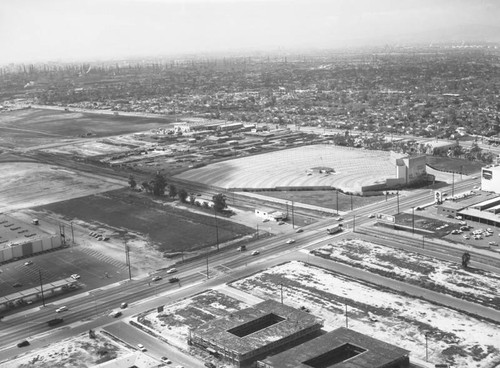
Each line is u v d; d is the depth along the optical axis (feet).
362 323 416.67
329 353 362.74
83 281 520.83
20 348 408.26
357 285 482.69
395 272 505.25
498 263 513.45
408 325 410.52
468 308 432.66
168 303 468.75
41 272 545.85
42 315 458.91
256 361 365.61
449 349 375.66
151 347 398.83
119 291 496.64
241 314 419.95
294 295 468.75
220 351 379.55
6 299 476.13
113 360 372.99
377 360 347.77
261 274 515.91
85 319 449.06
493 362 358.64
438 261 524.52
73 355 393.70
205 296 476.95
